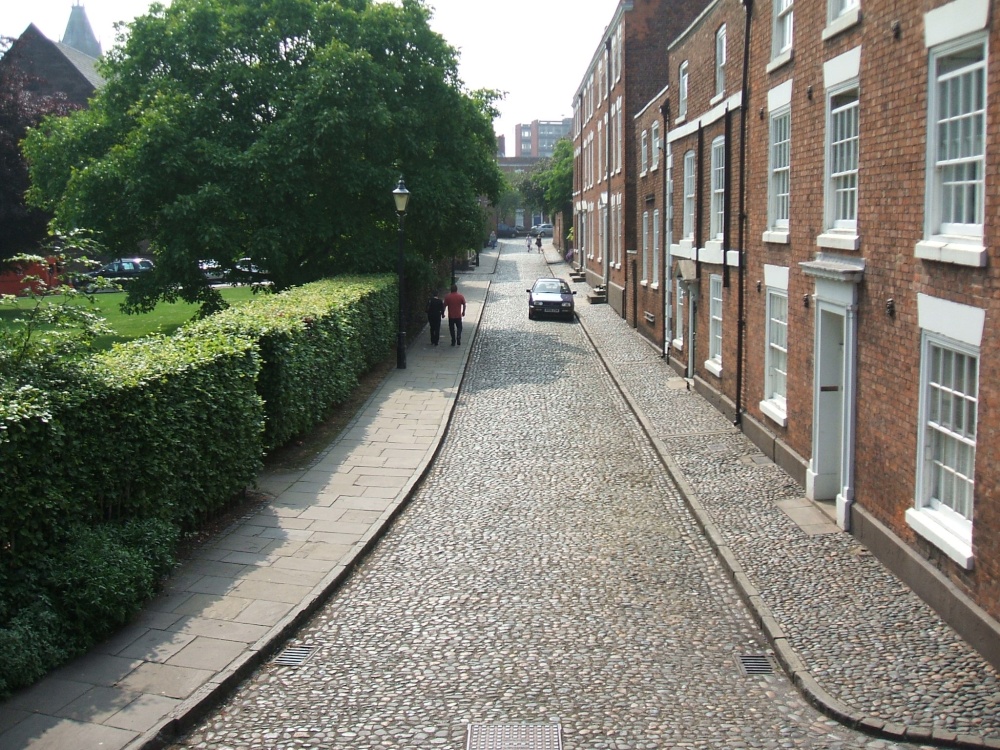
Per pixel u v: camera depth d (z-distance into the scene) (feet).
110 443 25.88
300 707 20.59
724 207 51.85
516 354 82.99
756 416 46.73
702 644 24.14
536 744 18.76
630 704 20.65
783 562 29.60
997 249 21.97
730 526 33.42
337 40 83.61
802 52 37.88
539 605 26.91
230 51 85.20
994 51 22.00
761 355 45.73
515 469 43.86
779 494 37.47
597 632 24.90
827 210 34.96
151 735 18.52
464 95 96.22
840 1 34.09
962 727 19.08
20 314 33.60
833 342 35.58
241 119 85.71
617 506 37.47
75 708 19.66
